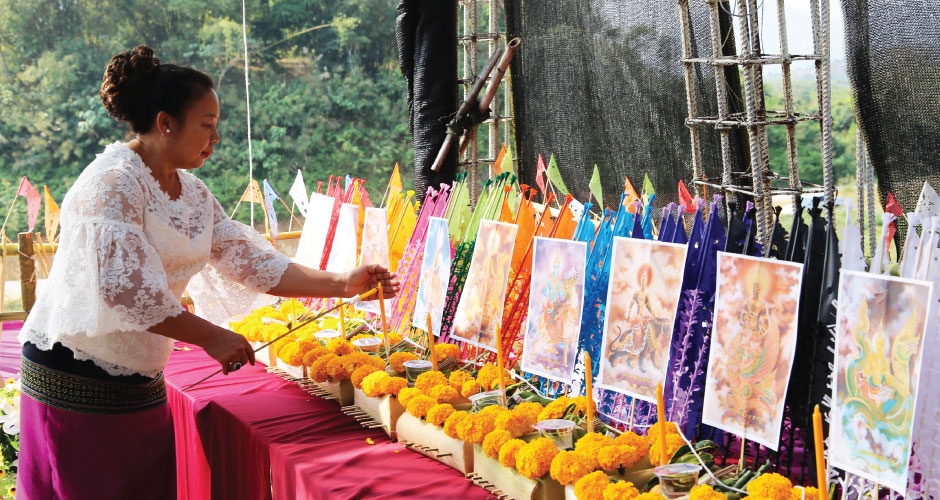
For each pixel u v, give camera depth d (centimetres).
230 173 1142
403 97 1211
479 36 343
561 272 178
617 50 296
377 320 250
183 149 169
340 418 194
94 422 171
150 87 165
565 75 320
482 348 204
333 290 204
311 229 279
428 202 240
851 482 128
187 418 214
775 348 135
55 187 1162
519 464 141
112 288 157
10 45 1155
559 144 329
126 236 159
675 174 282
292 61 1193
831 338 132
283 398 210
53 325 162
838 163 893
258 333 244
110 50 1177
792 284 133
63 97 1169
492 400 168
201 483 212
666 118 281
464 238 218
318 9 1193
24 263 315
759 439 136
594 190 199
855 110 225
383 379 183
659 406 130
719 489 133
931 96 211
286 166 1166
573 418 159
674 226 164
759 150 205
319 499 154
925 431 118
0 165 1153
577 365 176
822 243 136
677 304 153
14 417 268
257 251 203
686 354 154
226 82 1166
